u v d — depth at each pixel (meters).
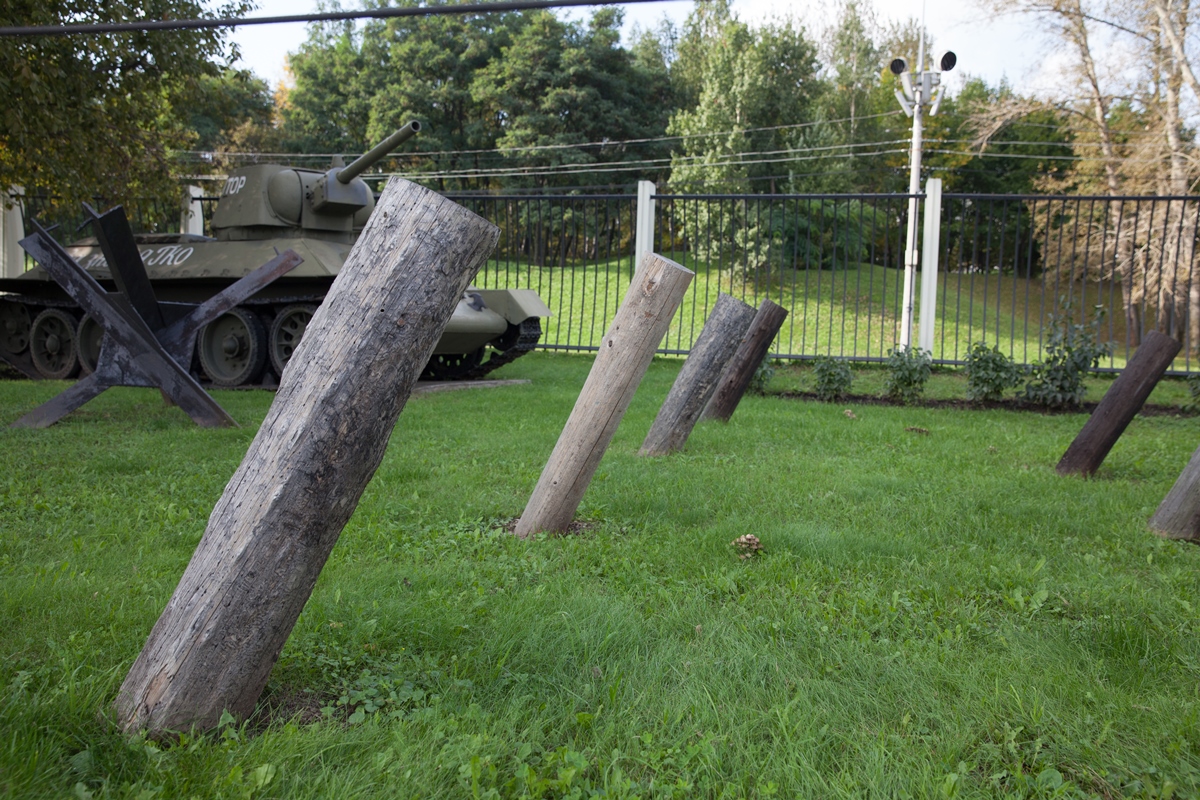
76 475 5.68
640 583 3.73
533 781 2.10
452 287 2.36
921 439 8.03
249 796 2.01
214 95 13.77
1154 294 23.39
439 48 37.56
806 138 30.23
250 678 2.37
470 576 3.72
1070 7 22.27
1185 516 4.74
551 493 4.50
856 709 2.63
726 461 6.58
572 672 2.85
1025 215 35.19
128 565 3.80
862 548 4.27
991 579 3.87
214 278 11.65
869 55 37.19
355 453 2.32
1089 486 6.00
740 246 27.17
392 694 2.59
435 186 37.16
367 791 2.11
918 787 2.20
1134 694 2.78
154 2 11.16
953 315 24.20
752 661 2.91
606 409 4.43
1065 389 11.00
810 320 21.83
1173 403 11.87
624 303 4.43
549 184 34.84
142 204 14.48
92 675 2.53
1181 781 2.29
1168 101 22.02
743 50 32.44
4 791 1.96
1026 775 2.28
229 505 2.33
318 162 38.84
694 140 31.31
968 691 2.74
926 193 14.83
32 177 12.29
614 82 36.00
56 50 10.02
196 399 7.82
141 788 2.04
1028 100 24.19
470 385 12.03
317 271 11.07
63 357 13.20
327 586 3.56
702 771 2.25
